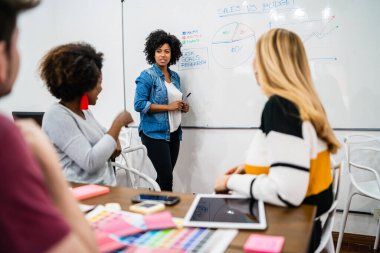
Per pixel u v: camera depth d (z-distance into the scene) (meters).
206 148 2.87
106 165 1.66
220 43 2.71
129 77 3.13
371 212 2.39
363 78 2.32
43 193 0.41
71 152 1.44
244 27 2.61
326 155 1.11
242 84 2.68
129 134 2.94
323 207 1.09
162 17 2.91
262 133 1.10
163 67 2.70
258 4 2.55
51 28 3.40
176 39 2.71
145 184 2.69
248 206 1.00
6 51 0.44
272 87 1.08
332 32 2.36
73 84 1.44
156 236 0.82
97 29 3.21
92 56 1.48
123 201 1.13
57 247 0.39
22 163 0.40
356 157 2.40
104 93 3.26
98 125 1.71
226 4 2.65
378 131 2.33
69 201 0.56
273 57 1.09
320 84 2.44
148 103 2.58
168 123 2.66
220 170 2.85
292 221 0.90
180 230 0.86
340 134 2.42
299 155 0.96
